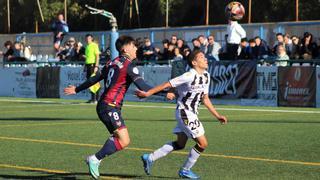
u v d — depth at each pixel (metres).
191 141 21.31
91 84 14.62
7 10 75.31
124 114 32.31
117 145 14.09
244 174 15.23
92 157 14.08
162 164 16.84
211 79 39.44
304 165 16.44
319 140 21.30
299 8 65.50
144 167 14.90
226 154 18.47
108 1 77.19
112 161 17.41
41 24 81.44
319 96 34.84
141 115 31.73
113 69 14.23
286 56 37.06
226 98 38.72
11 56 53.31
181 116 14.44
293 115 30.64
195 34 52.50
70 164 16.95
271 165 16.50
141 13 74.44
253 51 38.91
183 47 42.00
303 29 47.78
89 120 29.39
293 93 35.84
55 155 18.56
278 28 49.06
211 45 40.34
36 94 49.00
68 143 21.22
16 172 15.78
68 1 79.44
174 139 21.98
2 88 51.94
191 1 72.25
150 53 43.88
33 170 16.06
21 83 50.31
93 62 38.59
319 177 14.70
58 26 52.88
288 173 15.29
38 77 48.78
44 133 24.16
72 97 46.72
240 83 38.06
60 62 48.06
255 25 50.22
